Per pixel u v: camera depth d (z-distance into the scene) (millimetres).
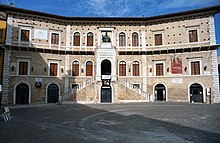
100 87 30203
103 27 33750
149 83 32781
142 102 29297
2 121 13352
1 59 30875
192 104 26188
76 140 8148
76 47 33219
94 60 33250
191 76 30531
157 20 33312
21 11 30094
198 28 31000
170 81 31609
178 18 32156
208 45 29609
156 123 11945
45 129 10523
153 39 33625
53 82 31312
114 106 23875
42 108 22656
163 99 31812
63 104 27516
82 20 33656
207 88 29297
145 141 7879
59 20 32969
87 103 28906
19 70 29672
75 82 32375
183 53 31453
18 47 29453
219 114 15938
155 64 32969
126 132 9570
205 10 30312
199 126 10898
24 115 16516
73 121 13078
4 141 8078
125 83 29812
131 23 34344
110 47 31891
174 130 9898
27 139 8383
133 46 33875
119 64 33406
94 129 10383
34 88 29953
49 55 31750
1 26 33031
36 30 31219
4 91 28266
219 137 8445
